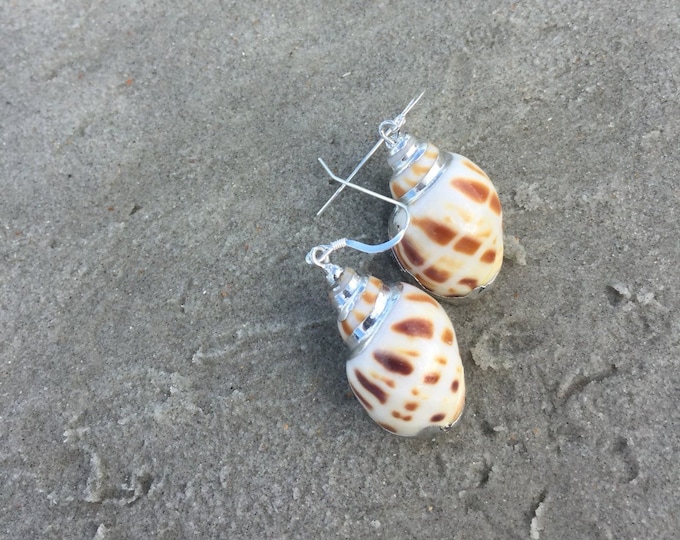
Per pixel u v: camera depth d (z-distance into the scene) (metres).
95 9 0.12
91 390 0.10
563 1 0.11
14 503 0.10
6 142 0.11
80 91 0.11
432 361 0.08
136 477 0.10
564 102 0.11
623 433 0.09
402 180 0.09
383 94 0.11
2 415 0.10
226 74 0.11
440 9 0.11
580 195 0.10
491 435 0.09
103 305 0.10
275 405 0.10
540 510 0.09
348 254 0.10
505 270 0.10
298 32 0.11
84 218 0.11
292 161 0.11
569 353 0.09
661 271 0.10
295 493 0.09
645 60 0.11
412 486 0.09
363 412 0.10
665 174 0.10
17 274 0.11
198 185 0.11
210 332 0.10
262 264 0.10
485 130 0.11
